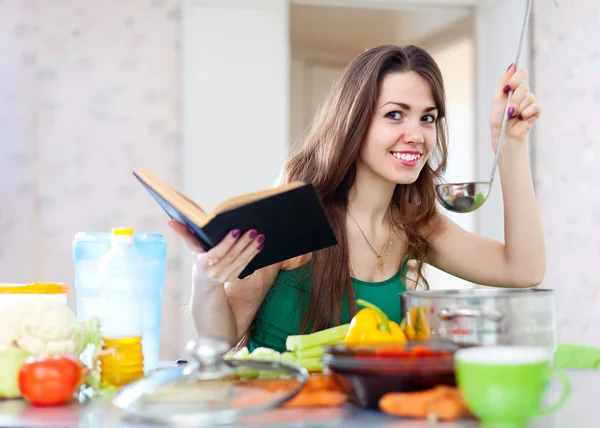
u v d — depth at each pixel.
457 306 1.13
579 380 1.24
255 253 1.33
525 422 0.94
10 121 4.24
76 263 1.46
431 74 1.75
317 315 1.76
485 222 4.60
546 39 4.33
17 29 4.27
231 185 4.24
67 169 4.29
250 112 4.27
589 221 3.98
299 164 1.94
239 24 4.27
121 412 1.04
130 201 4.31
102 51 4.33
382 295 1.85
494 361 0.92
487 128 4.64
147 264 1.45
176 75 4.36
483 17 4.70
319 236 1.35
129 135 4.33
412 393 0.99
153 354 1.45
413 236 1.95
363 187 1.86
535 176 4.47
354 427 0.91
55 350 1.17
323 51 6.41
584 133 4.02
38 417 1.01
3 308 1.21
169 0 4.36
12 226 4.21
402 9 4.63
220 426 0.91
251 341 1.87
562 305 4.23
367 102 1.75
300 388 1.00
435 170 2.00
